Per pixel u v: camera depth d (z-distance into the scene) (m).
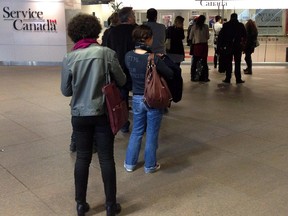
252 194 3.48
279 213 3.14
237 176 3.87
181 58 8.26
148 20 5.84
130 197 3.45
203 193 3.51
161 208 3.25
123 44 4.72
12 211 3.20
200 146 4.75
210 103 7.05
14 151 4.57
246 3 12.38
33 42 12.23
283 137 5.07
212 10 12.77
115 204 3.07
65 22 12.11
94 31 2.87
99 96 2.84
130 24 4.86
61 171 4.00
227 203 3.32
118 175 3.91
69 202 3.35
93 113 2.80
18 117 6.07
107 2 12.95
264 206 3.26
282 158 4.34
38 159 4.32
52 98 7.41
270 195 3.46
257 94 7.84
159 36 5.70
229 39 8.91
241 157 4.38
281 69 11.70
